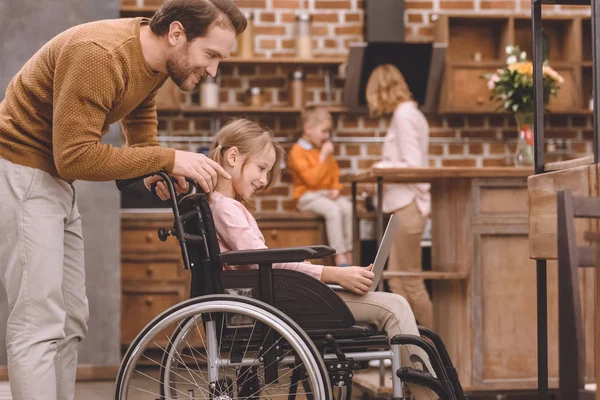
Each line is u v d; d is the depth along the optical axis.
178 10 2.65
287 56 6.79
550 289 4.40
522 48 6.91
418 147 5.41
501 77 5.05
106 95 2.61
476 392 4.42
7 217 2.71
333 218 5.96
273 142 3.02
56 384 2.94
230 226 2.80
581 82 6.73
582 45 6.95
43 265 2.71
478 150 6.88
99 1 5.03
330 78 6.77
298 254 2.55
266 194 6.68
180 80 2.76
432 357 2.59
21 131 2.73
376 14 6.64
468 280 4.38
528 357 4.41
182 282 5.88
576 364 1.90
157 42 2.71
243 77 6.75
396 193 5.29
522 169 4.32
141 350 2.57
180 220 2.60
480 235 4.38
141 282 5.86
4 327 4.90
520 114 5.06
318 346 2.69
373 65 6.48
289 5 6.82
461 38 6.86
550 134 6.93
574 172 2.48
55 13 4.98
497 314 4.39
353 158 6.77
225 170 2.97
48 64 2.68
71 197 2.87
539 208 2.72
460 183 4.44
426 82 6.56
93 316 5.11
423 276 4.37
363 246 6.20
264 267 2.61
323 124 6.13
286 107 6.56
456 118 6.86
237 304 2.52
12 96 2.76
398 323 2.72
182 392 2.79
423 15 6.87
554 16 6.70
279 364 2.65
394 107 5.52
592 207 1.98
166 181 2.65
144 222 5.86
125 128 3.12
